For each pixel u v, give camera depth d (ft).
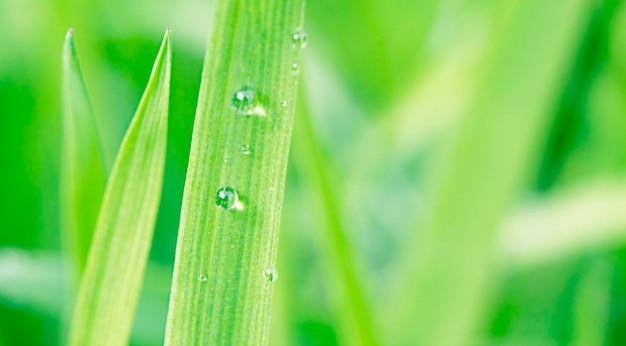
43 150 1.19
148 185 0.60
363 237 1.22
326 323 0.98
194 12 1.32
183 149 1.24
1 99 1.20
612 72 1.17
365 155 1.18
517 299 1.13
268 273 0.57
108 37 1.29
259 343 0.57
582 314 1.03
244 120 0.56
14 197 1.17
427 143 1.22
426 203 0.92
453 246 0.82
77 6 1.10
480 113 0.82
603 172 1.16
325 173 0.74
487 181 0.82
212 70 0.56
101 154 0.68
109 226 0.60
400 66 1.36
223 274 0.56
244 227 0.57
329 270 0.76
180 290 0.56
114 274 0.61
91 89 1.10
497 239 0.83
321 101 1.31
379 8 1.35
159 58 0.58
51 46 1.11
